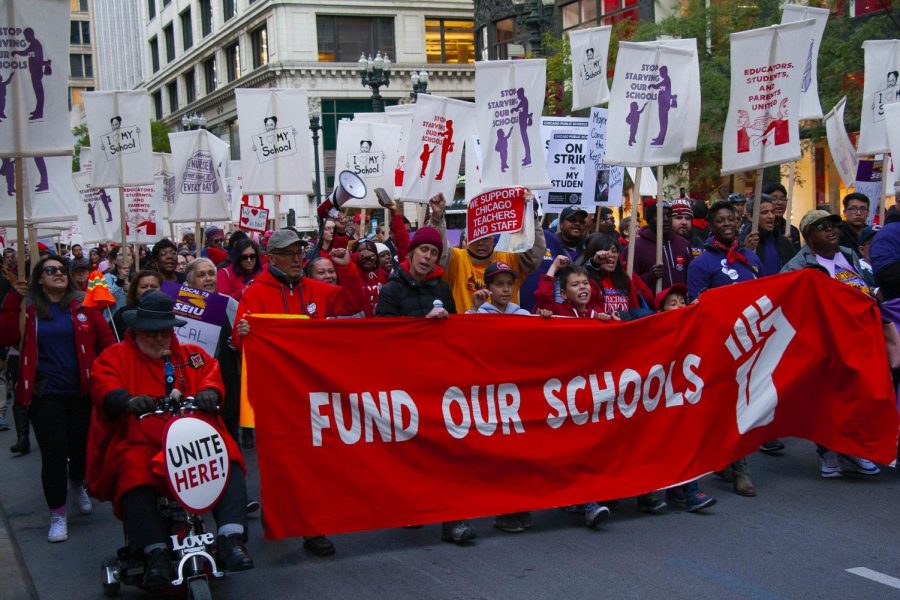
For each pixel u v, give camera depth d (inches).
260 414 224.5
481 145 350.9
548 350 251.1
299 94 437.7
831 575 206.8
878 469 294.5
